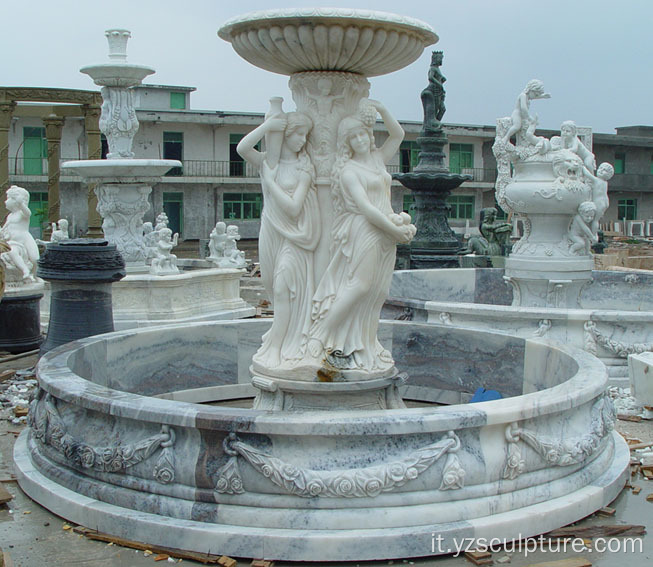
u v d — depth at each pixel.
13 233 9.48
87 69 11.29
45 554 3.96
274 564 3.83
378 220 5.05
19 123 30.83
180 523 4.00
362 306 5.26
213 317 10.90
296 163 5.25
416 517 3.95
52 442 4.68
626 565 3.90
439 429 4.03
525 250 9.39
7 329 8.95
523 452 4.24
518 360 6.34
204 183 33.72
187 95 34.66
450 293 10.71
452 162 36.38
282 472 3.92
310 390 5.16
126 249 11.59
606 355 7.53
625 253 21.31
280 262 5.29
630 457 5.36
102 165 10.95
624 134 43.75
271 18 4.77
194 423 4.05
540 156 9.10
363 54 4.96
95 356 5.94
